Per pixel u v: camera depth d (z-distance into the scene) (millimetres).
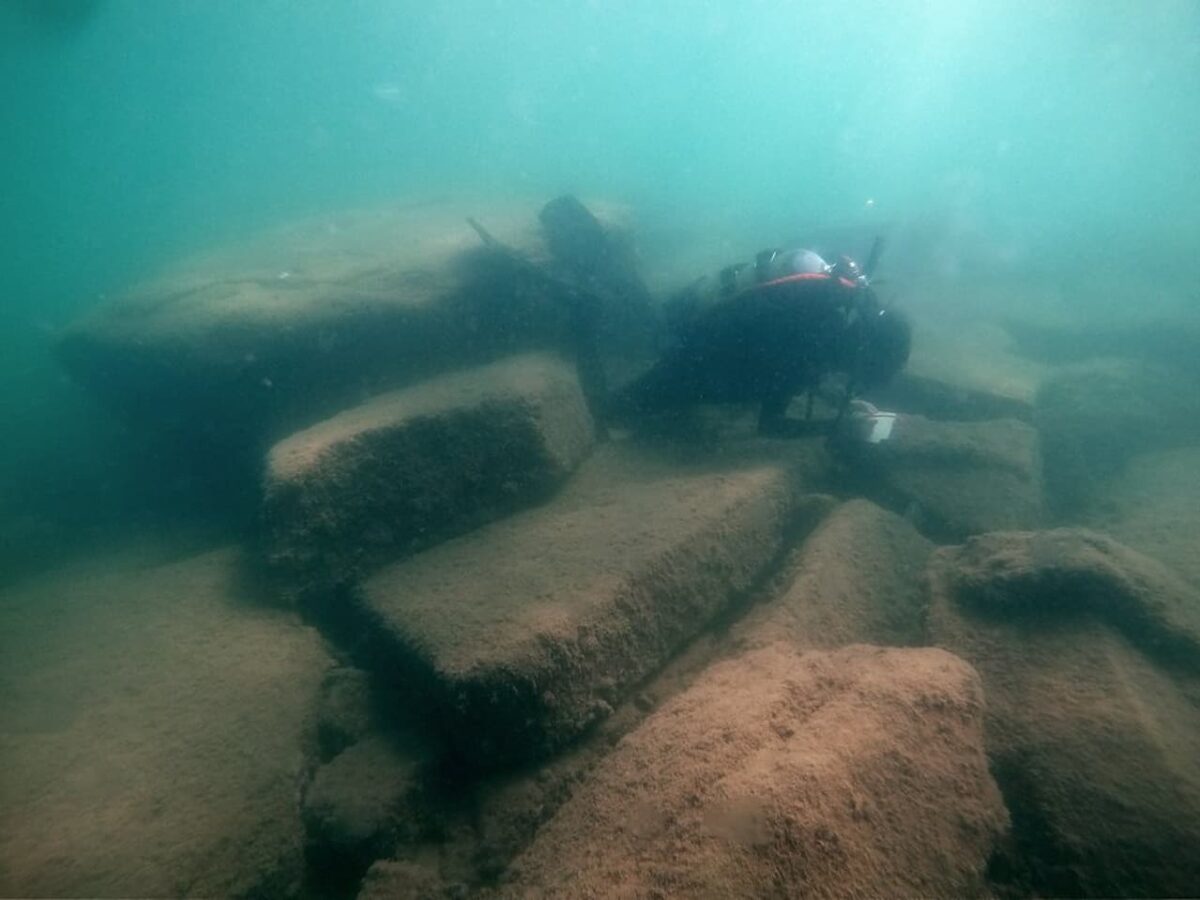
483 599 2971
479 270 5887
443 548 3516
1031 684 2365
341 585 3496
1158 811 1847
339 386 5246
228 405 5203
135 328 5605
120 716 2889
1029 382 5766
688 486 3754
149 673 3113
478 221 8109
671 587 3094
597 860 1697
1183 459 5109
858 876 1489
